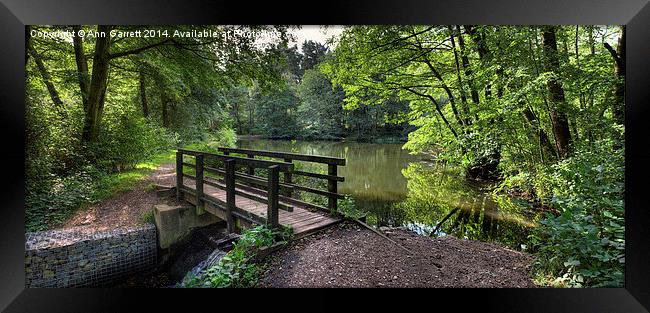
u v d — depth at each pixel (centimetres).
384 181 904
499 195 678
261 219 371
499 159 729
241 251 294
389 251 331
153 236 456
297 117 3167
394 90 903
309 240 350
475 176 855
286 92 3225
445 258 326
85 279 390
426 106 908
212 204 473
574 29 530
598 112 474
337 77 848
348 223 403
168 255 468
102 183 575
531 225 480
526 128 622
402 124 2509
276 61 776
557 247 263
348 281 270
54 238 393
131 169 754
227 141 1734
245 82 834
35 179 472
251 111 3628
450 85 809
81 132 610
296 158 458
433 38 759
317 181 866
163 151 1059
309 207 453
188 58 752
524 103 562
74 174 543
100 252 404
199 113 1408
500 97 641
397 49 771
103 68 640
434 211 590
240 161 417
